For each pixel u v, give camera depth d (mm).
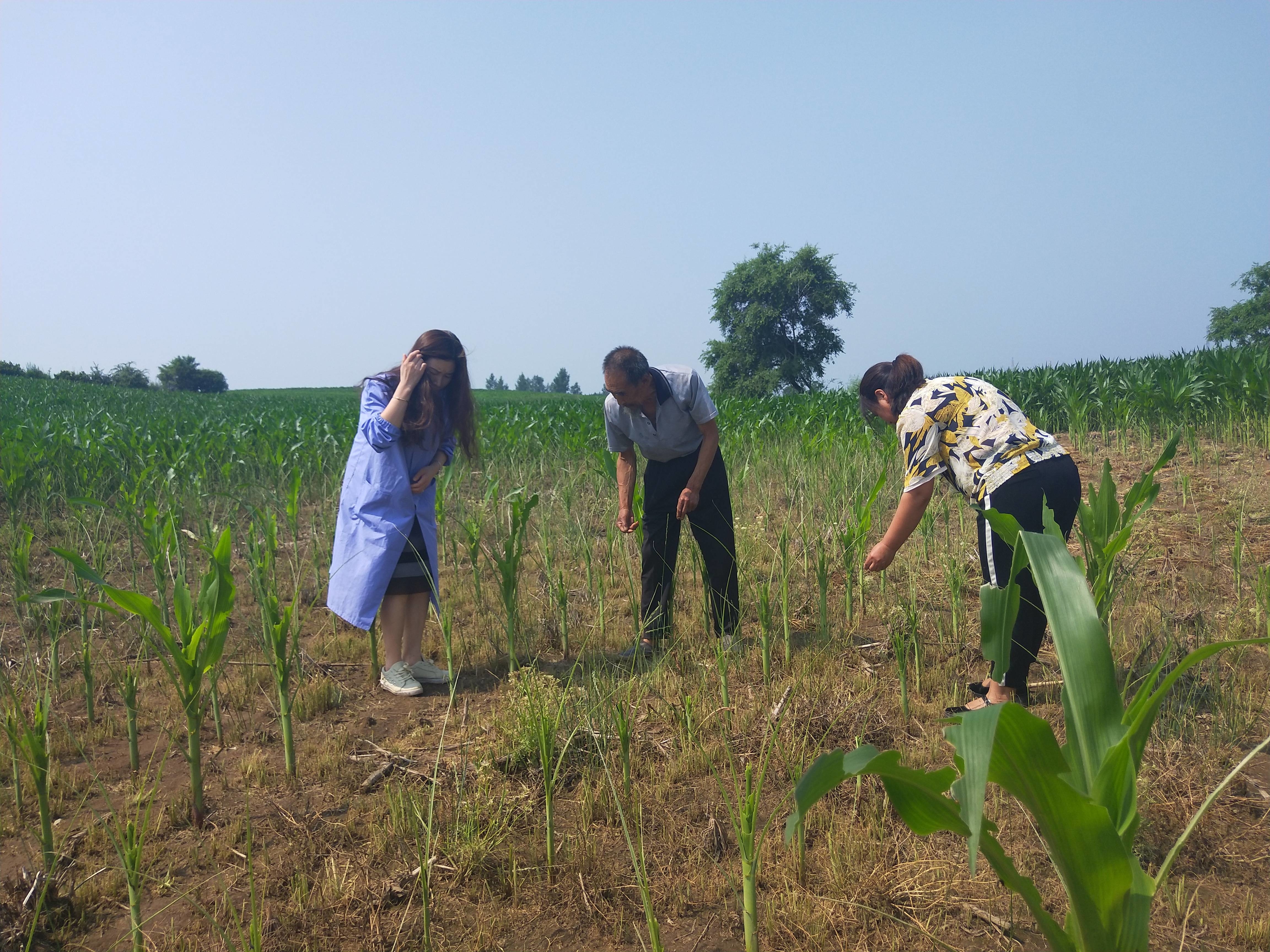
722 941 2240
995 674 2223
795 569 5703
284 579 5832
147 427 13281
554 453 10656
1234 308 82125
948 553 5602
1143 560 5207
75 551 6082
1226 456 8219
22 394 36812
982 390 3375
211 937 2242
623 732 2889
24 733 2803
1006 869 1604
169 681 4035
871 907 2287
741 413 14922
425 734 3521
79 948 2209
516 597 3988
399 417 3820
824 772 1412
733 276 74000
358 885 2447
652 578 4441
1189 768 2914
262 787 3070
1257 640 1338
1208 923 2207
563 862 2568
